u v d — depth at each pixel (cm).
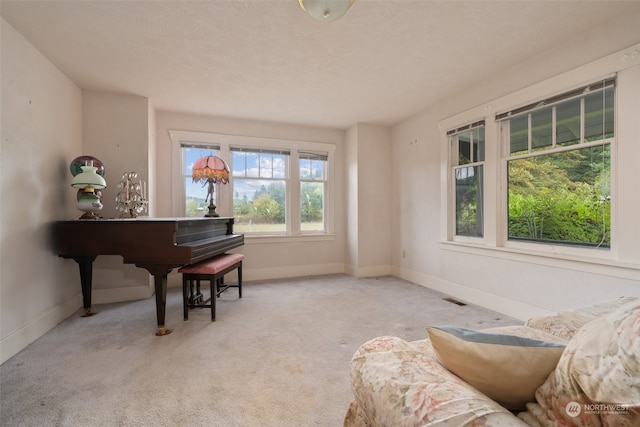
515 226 281
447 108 350
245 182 430
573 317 132
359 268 444
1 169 198
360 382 82
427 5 191
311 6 145
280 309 294
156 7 192
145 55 251
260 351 205
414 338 228
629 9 196
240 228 428
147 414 140
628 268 198
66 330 242
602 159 217
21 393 156
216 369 181
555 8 195
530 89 258
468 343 77
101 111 321
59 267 261
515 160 280
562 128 241
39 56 242
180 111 387
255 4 190
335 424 135
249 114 402
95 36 223
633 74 197
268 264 434
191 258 231
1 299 194
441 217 359
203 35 223
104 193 322
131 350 206
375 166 454
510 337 80
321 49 243
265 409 145
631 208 199
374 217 453
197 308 298
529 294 261
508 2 188
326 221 476
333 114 405
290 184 450
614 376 53
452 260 344
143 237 233
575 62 228
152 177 362
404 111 394
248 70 278
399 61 263
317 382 168
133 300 326
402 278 434
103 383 166
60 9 193
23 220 217
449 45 238
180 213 395
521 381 72
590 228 225
